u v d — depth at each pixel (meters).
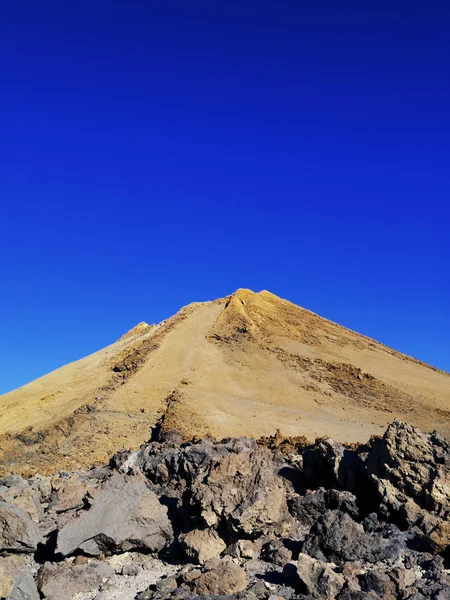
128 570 17.41
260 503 18.72
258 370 101.25
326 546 17.77
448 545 17.61
